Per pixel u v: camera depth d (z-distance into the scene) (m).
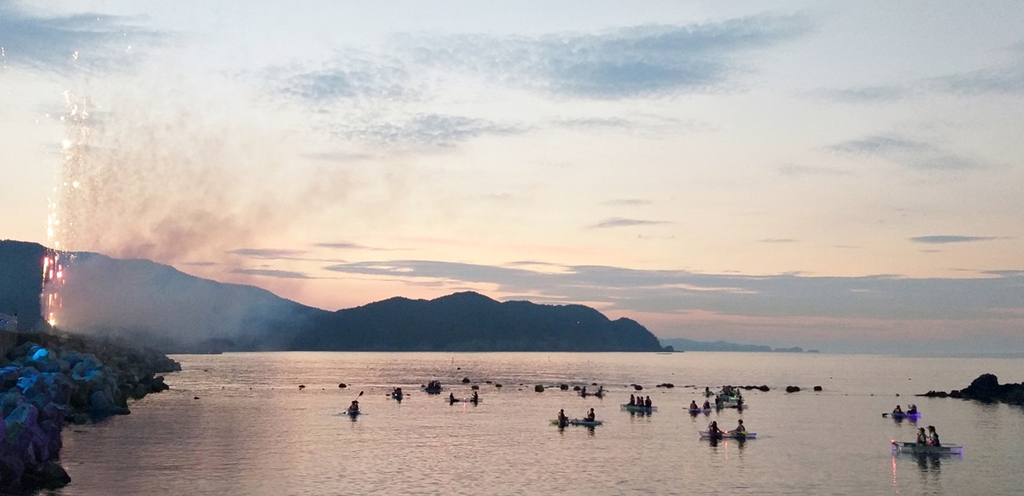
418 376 199.12
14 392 56.91
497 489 48.50
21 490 44.31
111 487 47.06
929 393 134.38
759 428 81.81
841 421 89.62
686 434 75.12
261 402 106.50
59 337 116.19
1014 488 50.56
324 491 47.22
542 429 78.62
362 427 78.69
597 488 49.19
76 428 71.81
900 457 61.81
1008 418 94.25
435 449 64.00
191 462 55.75
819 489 49.84
